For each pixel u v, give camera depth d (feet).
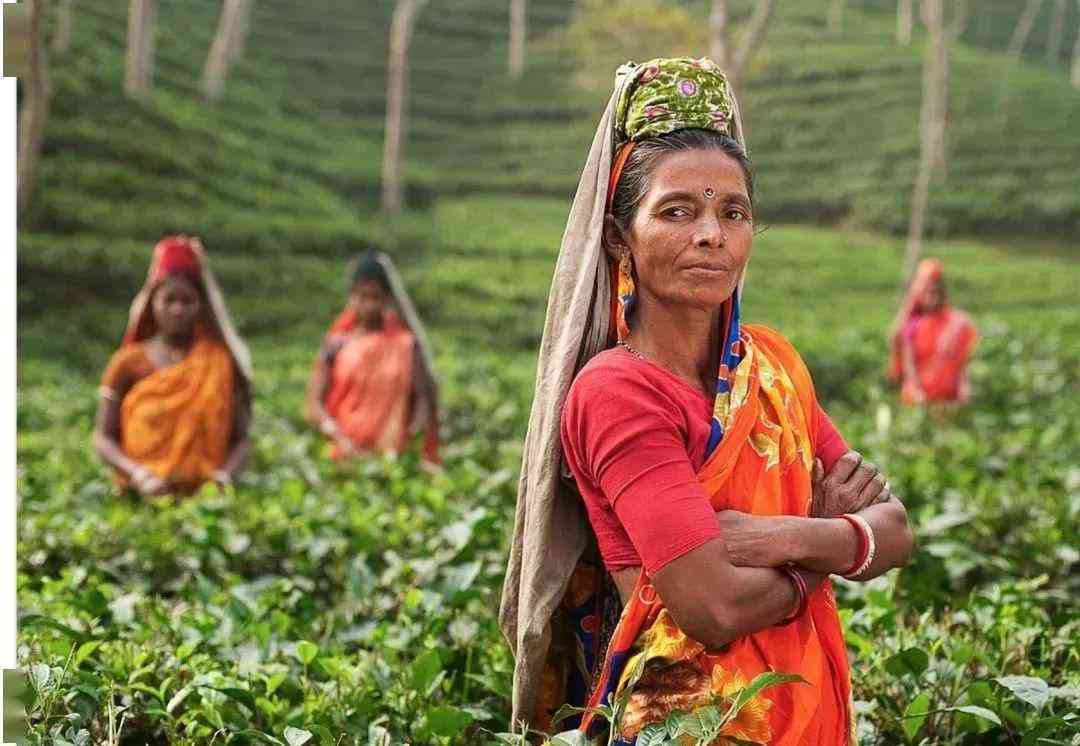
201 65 120.16
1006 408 43.37
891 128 134.31
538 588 7.82
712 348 7.93
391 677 11.23
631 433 7.26
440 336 70.74
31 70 34.42
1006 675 10.98
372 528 17.70
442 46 152.87
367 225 95.71
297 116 123.54
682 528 7.09
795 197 121.80
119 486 24.22
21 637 11.71
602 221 7.89
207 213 79.00
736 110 8.03
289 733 9.05
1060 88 152.35
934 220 117.50
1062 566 15.33
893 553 7.67
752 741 7.26
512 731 8.28
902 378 41.50
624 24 99.14
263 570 17.66
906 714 9.79
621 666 7.56
